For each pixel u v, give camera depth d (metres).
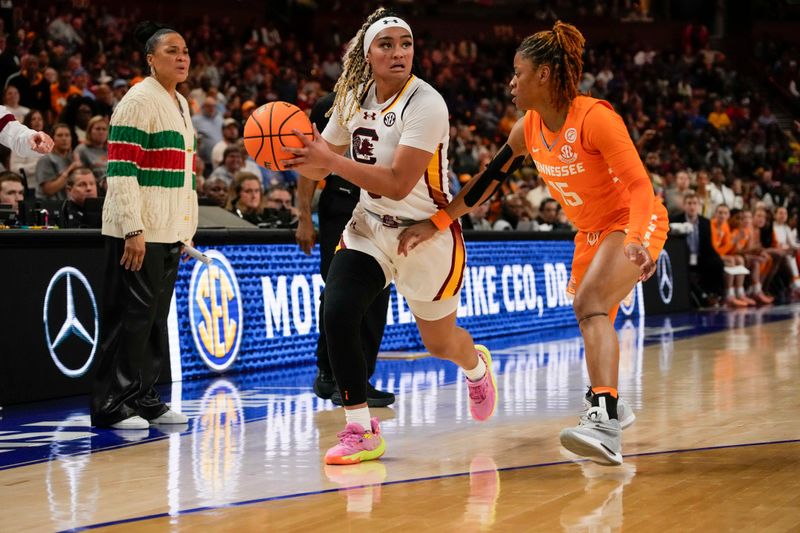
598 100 4.64
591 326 4.58
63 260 7.14
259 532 3.47
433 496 3.99
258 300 8.80
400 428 5.66
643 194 4.47
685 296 15.75
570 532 3.42
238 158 12.10
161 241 5.86
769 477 4.27
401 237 4.64
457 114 21.28
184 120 5.95
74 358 7.21
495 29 28.55
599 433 4.36
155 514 3.75
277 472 4.51
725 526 3.47
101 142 10.85
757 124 26.75
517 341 11.16
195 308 8.13
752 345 10.24
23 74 14.01
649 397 6.73
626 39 29.89
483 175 4.83
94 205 7.92
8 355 6.73
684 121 25.31
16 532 3.53
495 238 11.71
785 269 18.88
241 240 8.57
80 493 4.14
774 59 30.45
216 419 6.11
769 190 22.66
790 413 6.02
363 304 4.72
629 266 4.69
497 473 4.41
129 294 5.79
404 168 4.46
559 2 29.77
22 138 5.64
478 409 5.45
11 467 4.70
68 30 18.14
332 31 25.27
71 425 5.94
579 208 4.91
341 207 6.59
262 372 8.62
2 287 6.71
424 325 5.01
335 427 5.77
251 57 20.42
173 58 5.79
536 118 4.80
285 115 4.39
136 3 22.53
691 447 4.97
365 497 3.99
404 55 4.49
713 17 31.41
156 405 5.95
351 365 4.67
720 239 16.88
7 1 18.67
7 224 7.60
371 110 4.62
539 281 12.66
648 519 3.58
